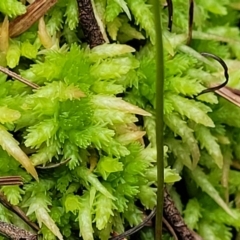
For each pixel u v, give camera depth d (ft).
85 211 0.32
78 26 0.36
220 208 0.39
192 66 0.36
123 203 0.33
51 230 0.32
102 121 0.33
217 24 0.41
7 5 0.33
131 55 0.36
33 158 0.32
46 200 0.33
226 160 0.39
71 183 0.34
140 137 0.34
